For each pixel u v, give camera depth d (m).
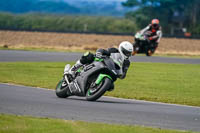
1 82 49.47
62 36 162.88
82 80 36.56
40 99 36.19
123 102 39.00
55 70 66.25
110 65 36.38
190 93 49.12
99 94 36.06
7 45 121.94
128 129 25.00
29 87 46.28
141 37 102.56
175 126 27.91
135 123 27.91
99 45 140.25
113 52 37.12
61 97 38.59
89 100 36.75
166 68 76.25
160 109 35.56
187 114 33.72
